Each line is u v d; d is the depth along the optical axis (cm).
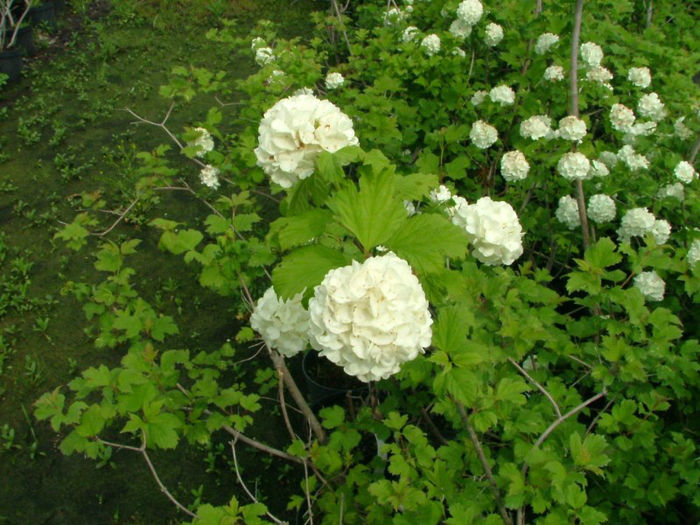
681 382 77
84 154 187
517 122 135
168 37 260
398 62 136
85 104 211
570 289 78
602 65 151
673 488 72
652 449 72
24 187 173
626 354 72
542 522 58
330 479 85
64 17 273
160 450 109
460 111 135
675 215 107
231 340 130
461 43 140
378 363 47
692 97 137
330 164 51
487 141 118
